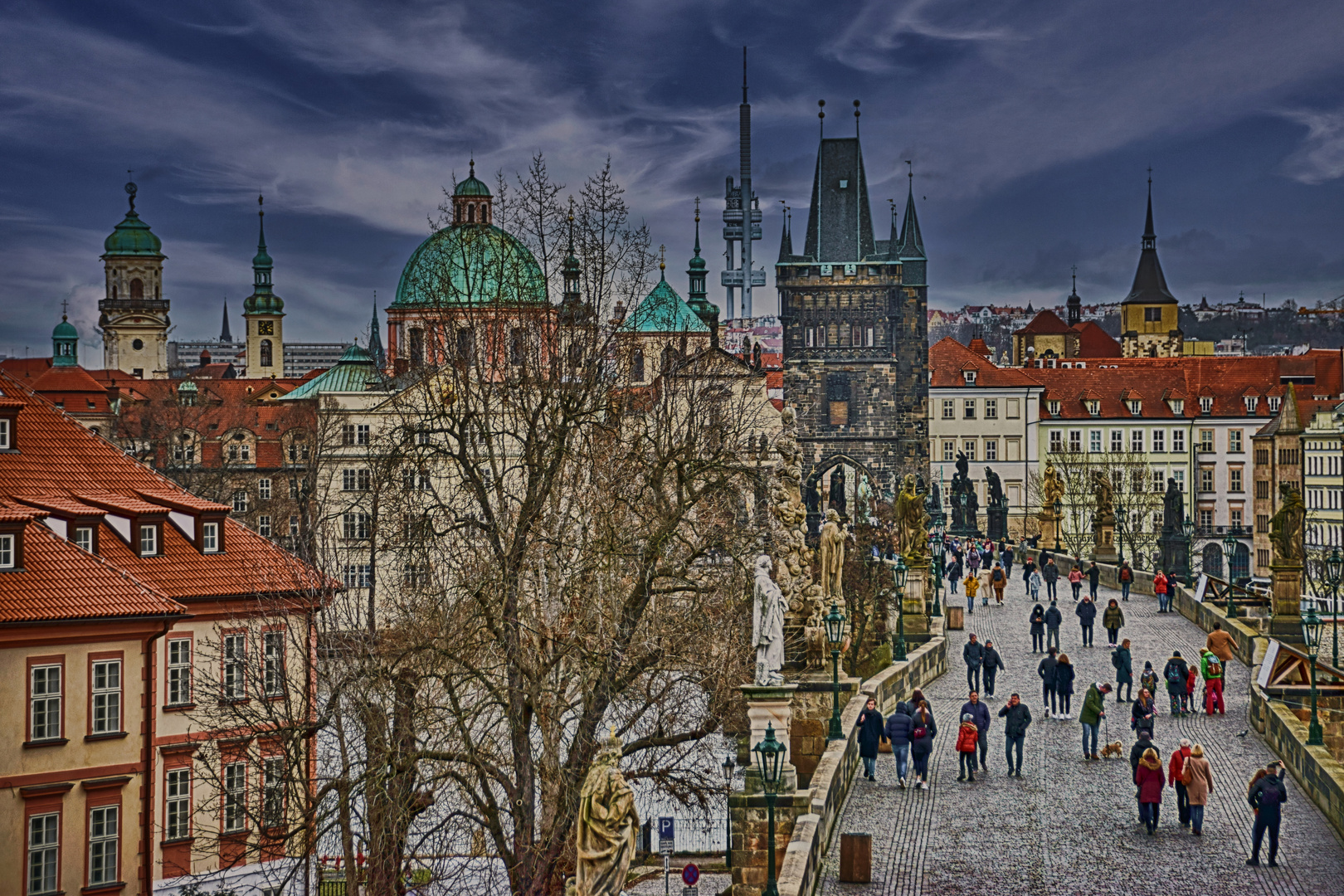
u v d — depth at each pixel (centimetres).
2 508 5681
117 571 5769
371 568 5159
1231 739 5309
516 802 4356
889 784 4725
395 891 4372
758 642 4269
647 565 4775
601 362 5453
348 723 5391
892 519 12594
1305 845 4016
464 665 4538
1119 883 3709
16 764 5391
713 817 6456
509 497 5488
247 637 6166
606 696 4566
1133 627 8256
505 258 5750
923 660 6550
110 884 5572
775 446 5697
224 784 5803
